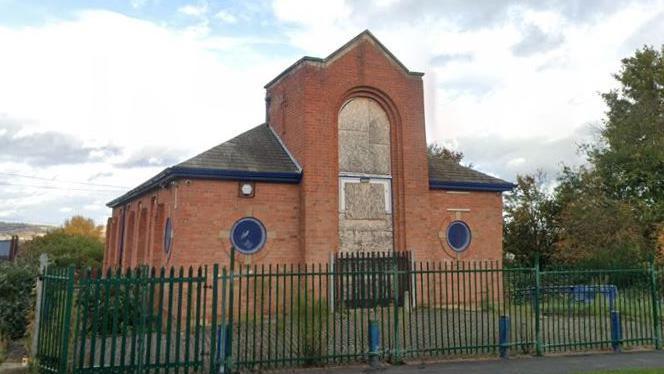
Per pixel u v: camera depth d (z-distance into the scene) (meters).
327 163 18.95
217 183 17.59
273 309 16.78
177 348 9.00
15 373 9.41
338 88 19.58
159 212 19.98
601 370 10.05
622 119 34.62
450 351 11.46
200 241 17.09
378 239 19.59
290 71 20.31
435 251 20.50
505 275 12.47
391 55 20.62
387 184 20.16
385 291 14.69
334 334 10.40
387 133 20.44
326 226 18.55
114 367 8.74
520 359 11.14
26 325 12.62
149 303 9.09
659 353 12.00
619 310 13.02
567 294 13.38
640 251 27.98
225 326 9.47
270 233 18.08
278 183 18.50
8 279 12.97
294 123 19.62
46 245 39.22
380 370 9.99
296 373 9.63
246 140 20.28
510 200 38.19
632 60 34.91
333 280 14.70
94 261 37.19
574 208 32.44
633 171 32.62
